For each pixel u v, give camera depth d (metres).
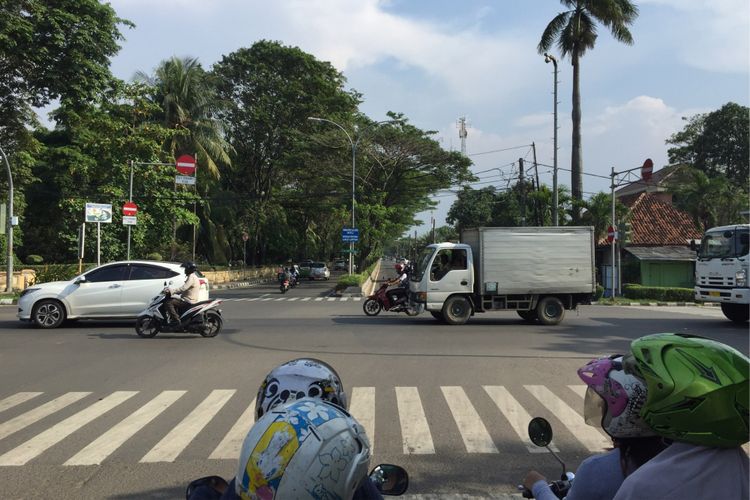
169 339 12.92
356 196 40.72
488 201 57.03
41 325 14.53
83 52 25.84
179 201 32.66
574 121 33.84
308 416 1.67
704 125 46.16
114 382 8.53
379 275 58.22
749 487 1.66
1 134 27.72
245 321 16.72
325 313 19.33
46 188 31.97
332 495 1.59
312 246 65.88
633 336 13.70
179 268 15.16
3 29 22.95
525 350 11.46
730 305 17.09
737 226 16.23
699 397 1.60
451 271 15.92
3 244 28.52
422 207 48.16
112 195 30.00
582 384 8.38
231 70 45.50
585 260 16.28
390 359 10.41
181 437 5.93
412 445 5.68
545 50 34.25
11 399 7.54
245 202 47.47
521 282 15.98
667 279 34.75
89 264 29.86
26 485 4.66
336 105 45.84
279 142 47.44
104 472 4.95
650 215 38.38
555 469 5.05
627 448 2.20
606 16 32.94
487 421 6.50
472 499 4.42
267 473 1.59
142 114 31.50
